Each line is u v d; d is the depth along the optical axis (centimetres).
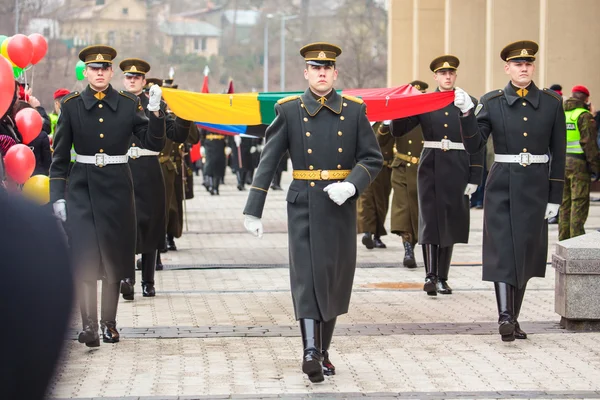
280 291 1383
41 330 195
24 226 196
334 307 852
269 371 895
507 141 1035
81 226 994
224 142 3566
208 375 878
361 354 966
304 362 820
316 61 864
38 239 197
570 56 2777
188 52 11150
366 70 8738
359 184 837
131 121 1018
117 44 10812
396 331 1080
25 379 194
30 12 7788
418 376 873
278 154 866
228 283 1467
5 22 7256
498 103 1045
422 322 1136
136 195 1293
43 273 196
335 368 905
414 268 1611
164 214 1327
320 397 799
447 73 1327
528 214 1025
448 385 840
